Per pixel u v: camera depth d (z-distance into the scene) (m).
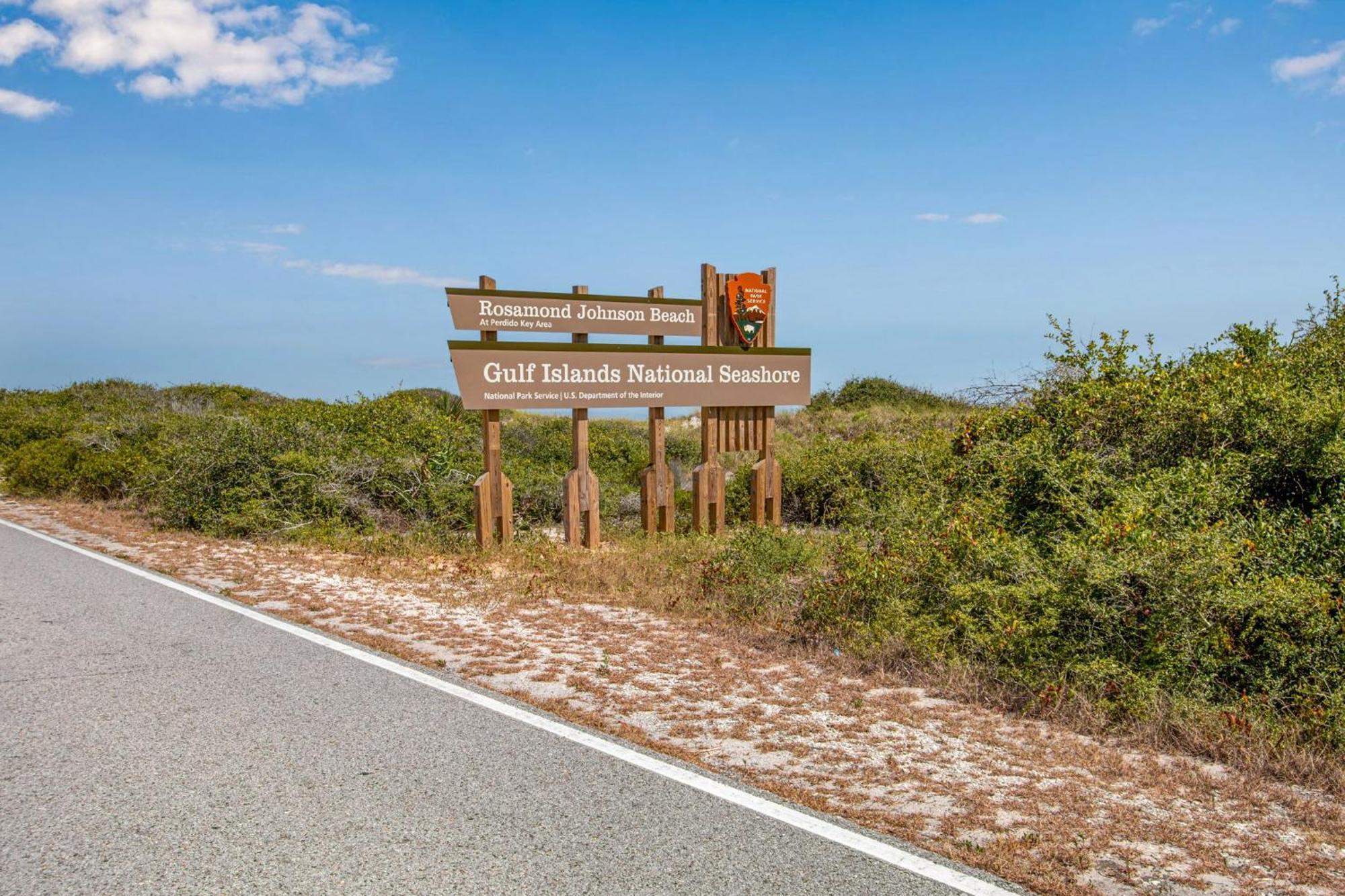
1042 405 10.16
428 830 3.85
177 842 3.71
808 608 7.57
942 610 6.98
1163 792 4.49
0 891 3.30
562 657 6.67
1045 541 7.81
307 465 13.26
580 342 12.76
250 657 6.49
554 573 9.94
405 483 14.09
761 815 4.05
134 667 6.23
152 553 11.21
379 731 5.05
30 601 8.34
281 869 3.50
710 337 14.03
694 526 14.00
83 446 18.25
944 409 22.38
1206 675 5.83
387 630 7.42
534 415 25.56
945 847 3.78
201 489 13.23
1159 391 8.98
